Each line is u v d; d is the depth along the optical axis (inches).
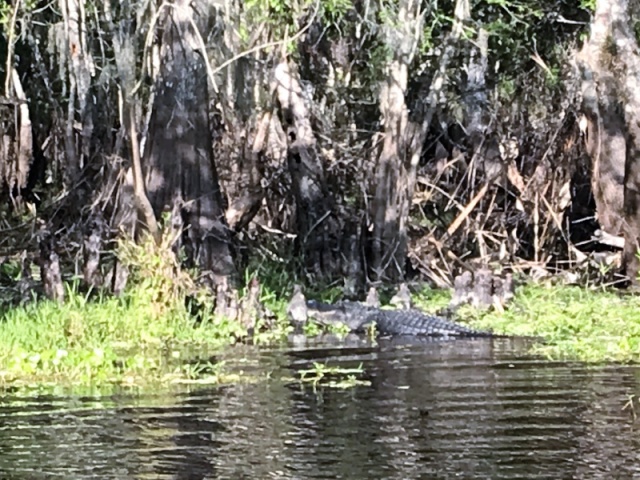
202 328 670.5
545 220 1149.1
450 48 1043.3
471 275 848.3
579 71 1099.3
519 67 1218.6
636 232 985.5
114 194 899.4
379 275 964.0
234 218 927.0
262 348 605.0
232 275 794.2
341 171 1026.1
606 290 949.8
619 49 1026.1
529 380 473.7
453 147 1194.6
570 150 1170.0
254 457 331.0
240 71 1002.1
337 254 961.5
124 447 345.1
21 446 347.6
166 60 806.5
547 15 1191.6
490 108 1179.3
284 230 1018.1
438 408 407.2
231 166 1005.8
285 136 1018.1
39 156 1274.6
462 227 1120.2
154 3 820.0
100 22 1131.9
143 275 695.1
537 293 879.7
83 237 861.8
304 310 714.2
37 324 604.7
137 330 641.0
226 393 443.8
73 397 434.9
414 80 1110.4
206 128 806.5
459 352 580.7
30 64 1278.3
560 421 381.7
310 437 358.6
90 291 731.4
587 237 1231.5
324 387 457.4
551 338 637.3
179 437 359.3
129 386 462.9
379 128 1085.1
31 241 968.3
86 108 1090.7
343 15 1133.7
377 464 322.3
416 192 1124.5
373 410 404.2
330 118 1150.3
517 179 1165.7
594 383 464.4
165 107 800.9
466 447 342.3
